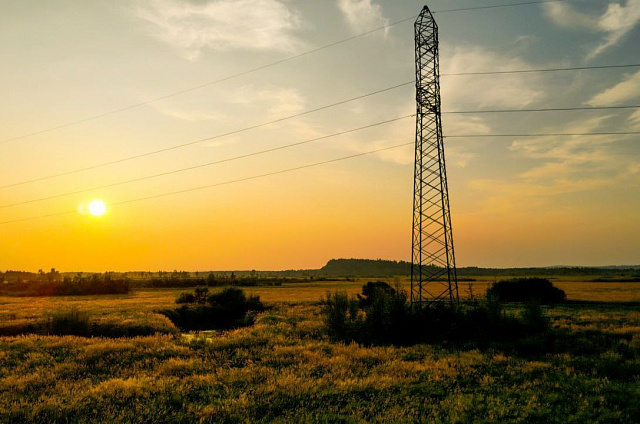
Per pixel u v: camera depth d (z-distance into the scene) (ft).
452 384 61.52
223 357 79.66
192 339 98.53
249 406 50.26
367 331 103.86
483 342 93.04
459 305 112.37
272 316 145.69
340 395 55.47
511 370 68.64
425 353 83.56
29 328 115.03
